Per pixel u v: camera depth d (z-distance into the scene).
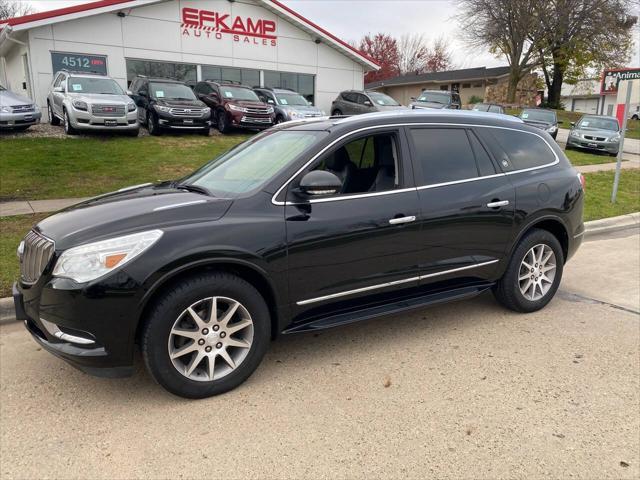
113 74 18.69
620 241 7.96
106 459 2.71
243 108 16.66
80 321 2.94
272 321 3.55
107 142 13.62
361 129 3.80
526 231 4.58
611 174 13.83
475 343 4.11
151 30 19.19
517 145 4.64
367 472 2.59
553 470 2.60
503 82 43.28
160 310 3.05
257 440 2.86
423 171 4.01
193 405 3.22
